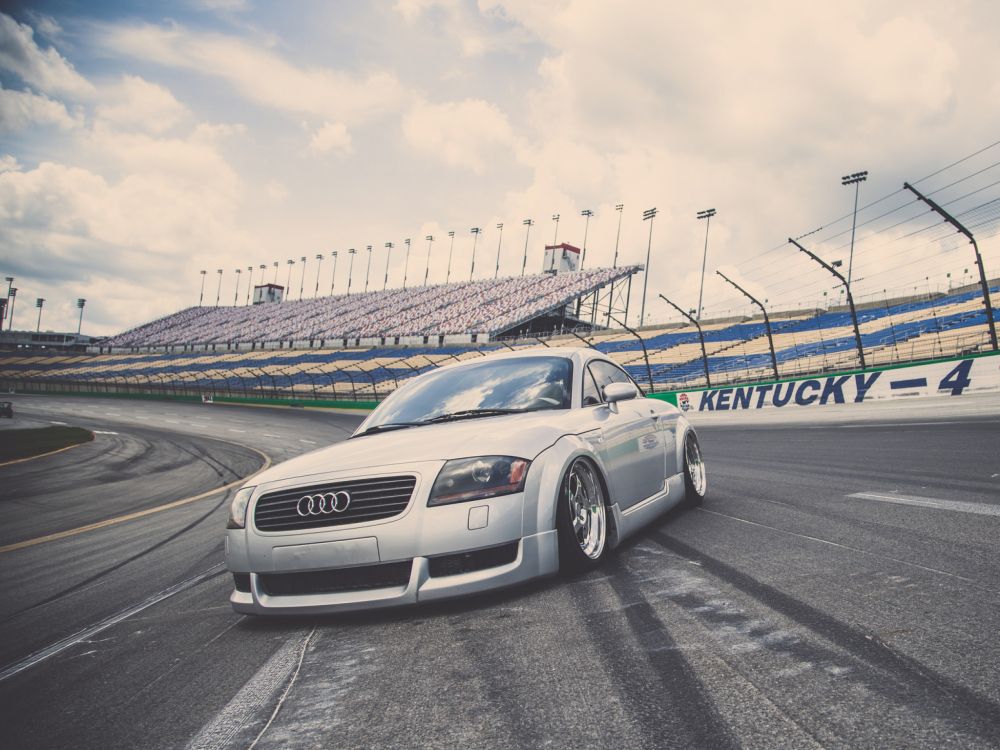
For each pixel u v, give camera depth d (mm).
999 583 2314
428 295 74250
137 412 47312
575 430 3146
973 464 5633
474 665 1985
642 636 2086
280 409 48188
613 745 1437
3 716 2104
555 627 2240
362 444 3094
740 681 1695
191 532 6637
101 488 13203
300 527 2646
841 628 2004
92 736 1833
